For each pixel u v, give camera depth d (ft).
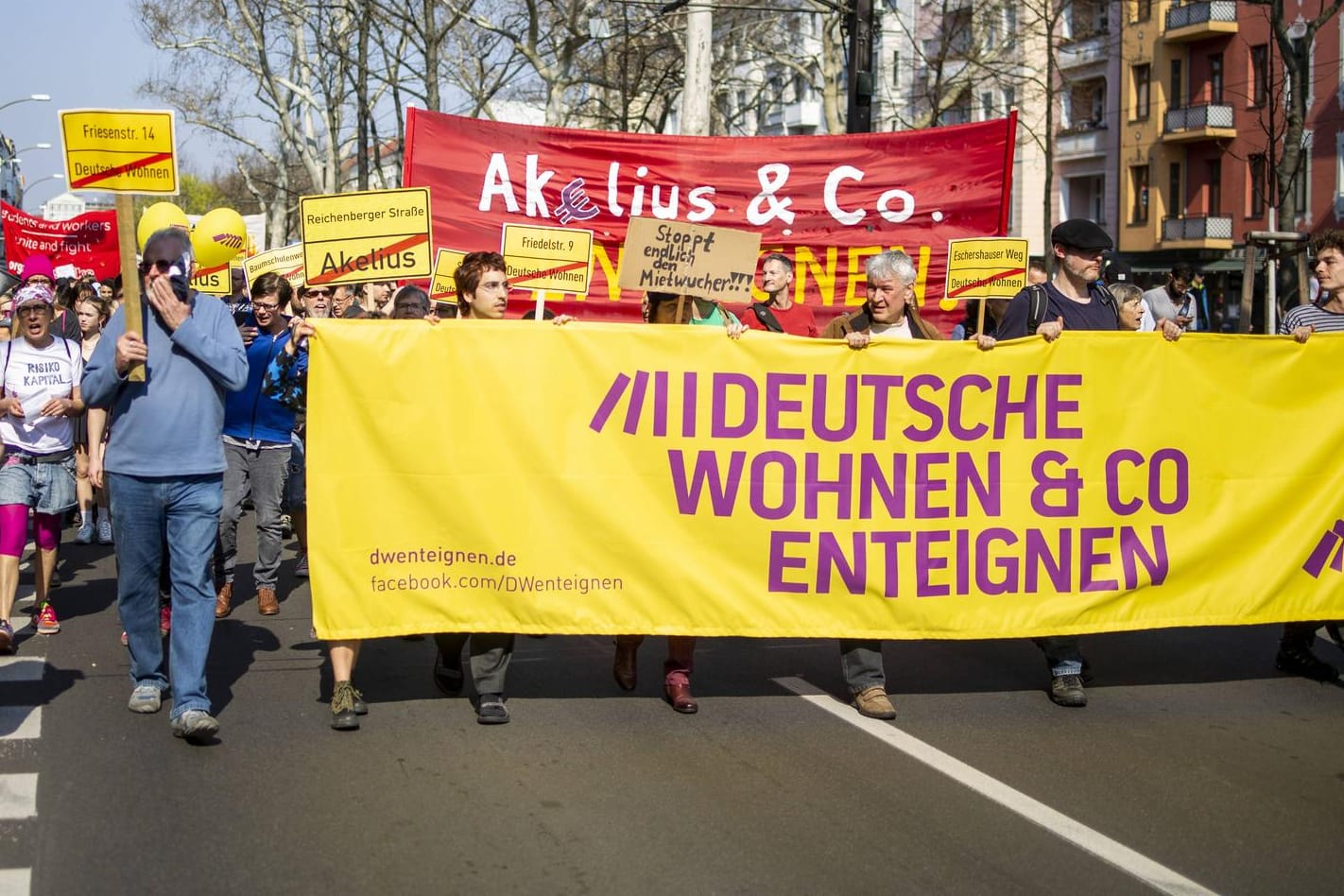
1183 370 22.74
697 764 19.57
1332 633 25.12
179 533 20.48
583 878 15.66
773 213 34.30
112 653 26.40
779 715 22.09
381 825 17.21
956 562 22.18
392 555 21.04
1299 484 23.17
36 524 28.12
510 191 33.60
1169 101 157.17
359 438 20.93
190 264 20.56
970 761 19.77
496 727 21.33
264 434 29.55
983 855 16.35
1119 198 165.17
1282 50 81.00
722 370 21.62
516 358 21.21
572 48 109.50
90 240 60.39
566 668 25.07
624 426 21.49
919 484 22.08
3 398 27.22
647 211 33.99
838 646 26.78
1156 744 20.66
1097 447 22.52
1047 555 22.44
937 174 34.30
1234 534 22.97
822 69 112.06
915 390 22.00
